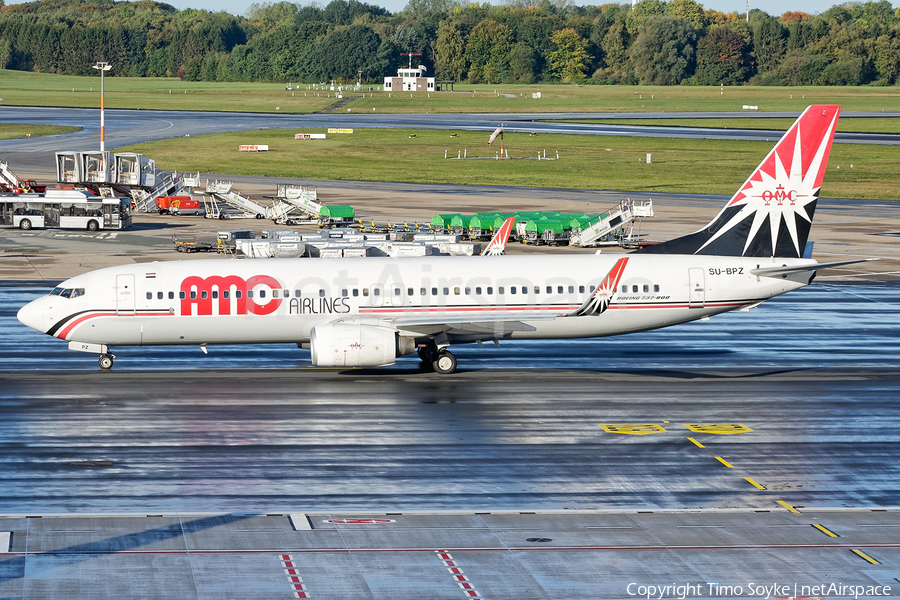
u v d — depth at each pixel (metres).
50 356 173.12
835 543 93.50
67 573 84.94
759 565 88.62
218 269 159.62
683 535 95.00
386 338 151.50
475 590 83.50
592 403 143.00
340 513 99.44
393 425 130.50
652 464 115.50
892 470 114.25
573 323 162.12
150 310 156.38
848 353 181.12
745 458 118.19
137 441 122.19
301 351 179.38
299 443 122.00
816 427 131.62
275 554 89.69
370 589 83.25
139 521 96.50
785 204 165.62
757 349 185.00
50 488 105.06
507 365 169.50
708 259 164.88
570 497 104.56
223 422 131.12
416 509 100.75
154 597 81.00
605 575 86.44
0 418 132.38
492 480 109.50
